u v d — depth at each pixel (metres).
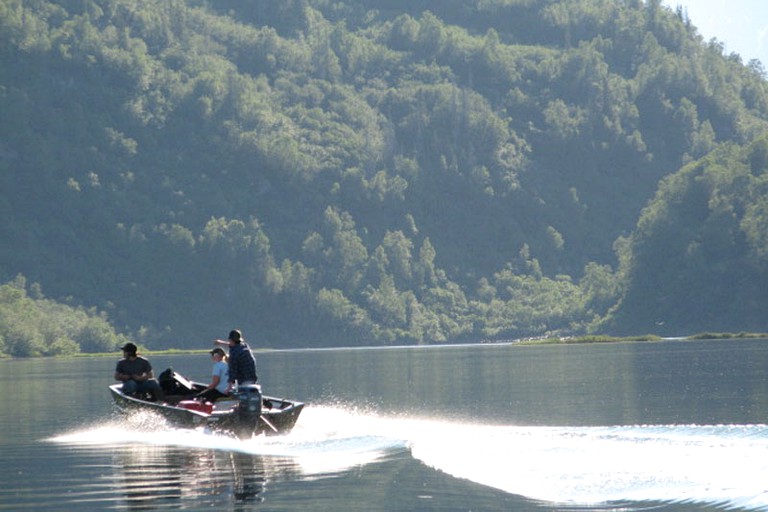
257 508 52.03
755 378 119.25
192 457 67.38
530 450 63.81
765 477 52.94
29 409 107.56
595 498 51.06
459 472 59.03
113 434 81.00
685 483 52.41
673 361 168.12
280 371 182.62
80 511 52.22
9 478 61.56
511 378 139.75
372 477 58.59
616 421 79.31
